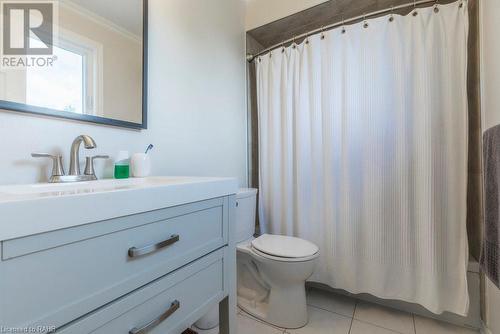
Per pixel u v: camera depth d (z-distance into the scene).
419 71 1.40
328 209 1.63
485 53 1.30
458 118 1.34
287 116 1.83
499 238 0.87
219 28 1.78
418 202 1.40
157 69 1.31
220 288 0.88
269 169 1.92
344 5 1.76
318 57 1.71
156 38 1.30
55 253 0.45
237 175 1.96
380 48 1.50
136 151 1.20
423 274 1.37
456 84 1.34
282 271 1.33
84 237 0.49
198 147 1.57
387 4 1.73
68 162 0.95
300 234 1.75
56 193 0.52
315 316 1.49
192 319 0.75
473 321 1.35
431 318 1.46
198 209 0.78
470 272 1.36
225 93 1.83
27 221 0.41
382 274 1.47
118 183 0.89
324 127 1.65
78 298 0.48
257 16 2.04
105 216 0.52
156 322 0.63
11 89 0.80
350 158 1.57
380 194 1.48
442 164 1.37
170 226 0.68
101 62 1.04
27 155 0.84
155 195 0.63
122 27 1.13
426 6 1.58
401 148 1.43
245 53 2.09
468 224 1.51
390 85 1.49
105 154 1.07
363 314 1.50
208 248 0.82
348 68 1.59
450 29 1.35
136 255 0.58
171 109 1.38
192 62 1.53
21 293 0.41
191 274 0.75
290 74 1.83
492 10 1.21
